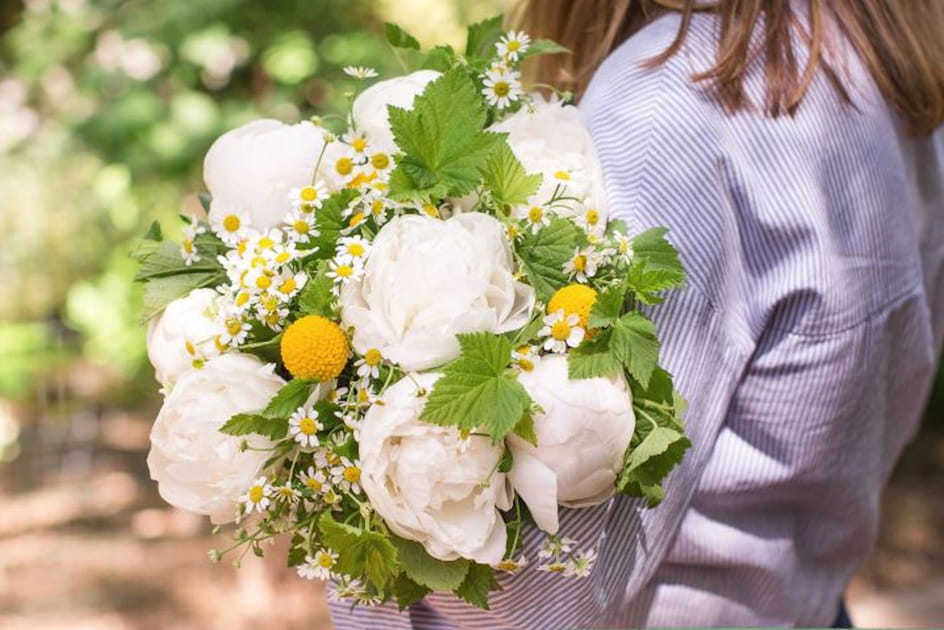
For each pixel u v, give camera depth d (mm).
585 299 883
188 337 935
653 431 913
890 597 3355
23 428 4145
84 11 3871
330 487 894
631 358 885
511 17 1405
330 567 912
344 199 915
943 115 1099
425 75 986
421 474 845
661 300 912
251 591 3135
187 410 892
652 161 1005
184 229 995
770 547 1118
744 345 1035
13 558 3367
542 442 875
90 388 4367
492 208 934
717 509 1095
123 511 3658
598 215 962
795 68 1021
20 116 4297
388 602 1108
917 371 1153
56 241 4434
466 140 912
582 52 1256
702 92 1011
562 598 991
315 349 858
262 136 964
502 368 847
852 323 1032
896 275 1072
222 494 900
